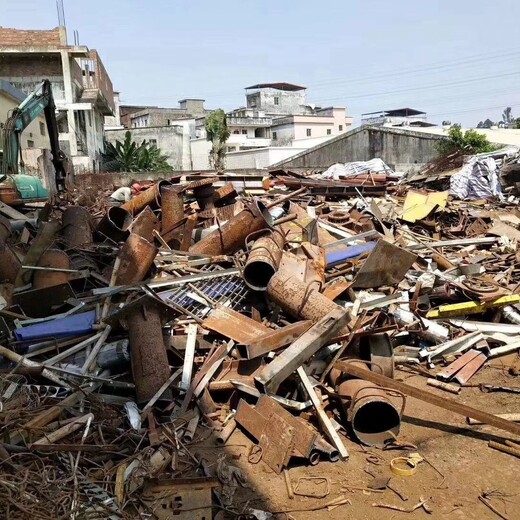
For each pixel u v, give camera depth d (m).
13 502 3.59
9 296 6.72
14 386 5.10
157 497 3.81
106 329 6.01
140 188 15.45
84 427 4.60
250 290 7.02
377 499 4.25
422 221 11.83
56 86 27.98
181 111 58.16
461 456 4.85
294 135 58.66
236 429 5.11
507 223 12.48
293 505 4.16
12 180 10.48
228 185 11.43
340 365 5.47
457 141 26.06
